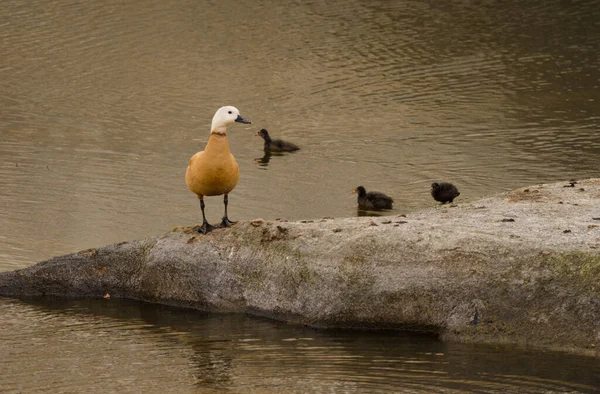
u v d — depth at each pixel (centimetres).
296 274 1229
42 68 3052
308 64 3086
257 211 1833
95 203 1877
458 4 3941
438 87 2811
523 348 1104
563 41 3344
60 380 1080
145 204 1873
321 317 1209
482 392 1014
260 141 2372
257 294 1262
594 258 1109
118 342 1200
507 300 1126
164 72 3012
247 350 1158
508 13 3781
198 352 1158
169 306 1334
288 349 1154
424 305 1163
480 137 2322
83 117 2562
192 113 2602
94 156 2220
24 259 1549
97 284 1379
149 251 1346
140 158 2206
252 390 1038
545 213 1328
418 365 1090
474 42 3350
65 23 3597
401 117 2522
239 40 3388
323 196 1933
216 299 1293
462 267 1155
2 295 1410
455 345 1133
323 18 3706
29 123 2506
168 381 1070
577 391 1009
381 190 1969
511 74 2942
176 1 3953
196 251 1309
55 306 1352
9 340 1215
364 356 1123
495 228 1245
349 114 2567
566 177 1992
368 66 3050
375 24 3612
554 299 1105
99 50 3256
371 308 1184
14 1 3900
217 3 3950
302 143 2336
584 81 2844
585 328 1084
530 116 2495
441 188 1836
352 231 1242
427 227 1239
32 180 2034
